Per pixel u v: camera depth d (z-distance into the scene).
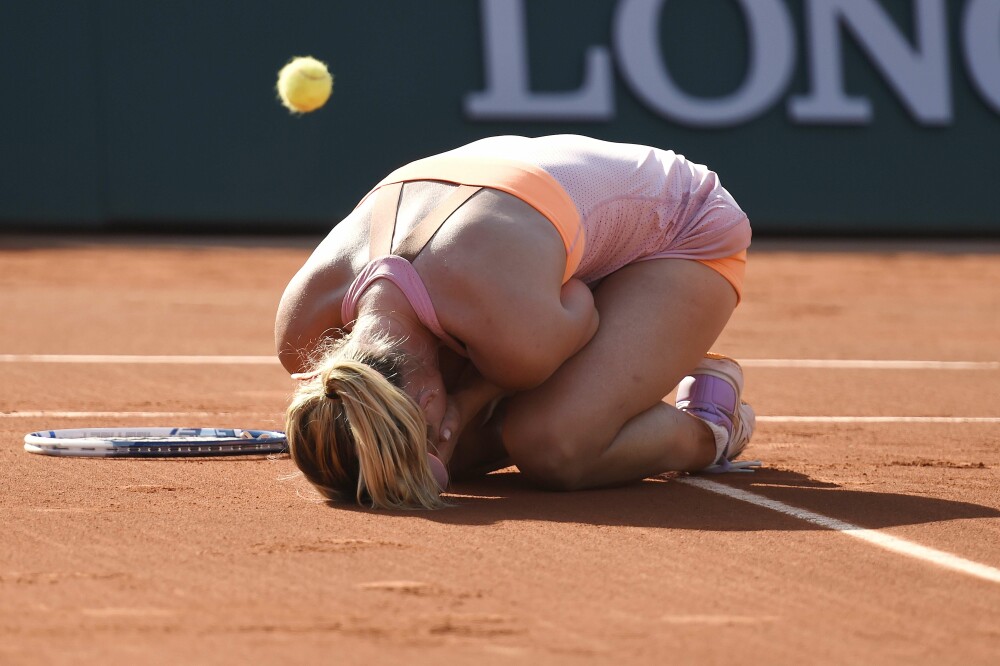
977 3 76.44
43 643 8.80
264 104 73.44
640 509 13.71
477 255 12.99
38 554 11.30
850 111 75.81
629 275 15.02
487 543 11.91
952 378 27.81
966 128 77.19
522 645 8.93
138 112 72.62
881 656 8.83
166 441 16.67
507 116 73.94
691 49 74.88
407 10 73.44
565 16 74.06
